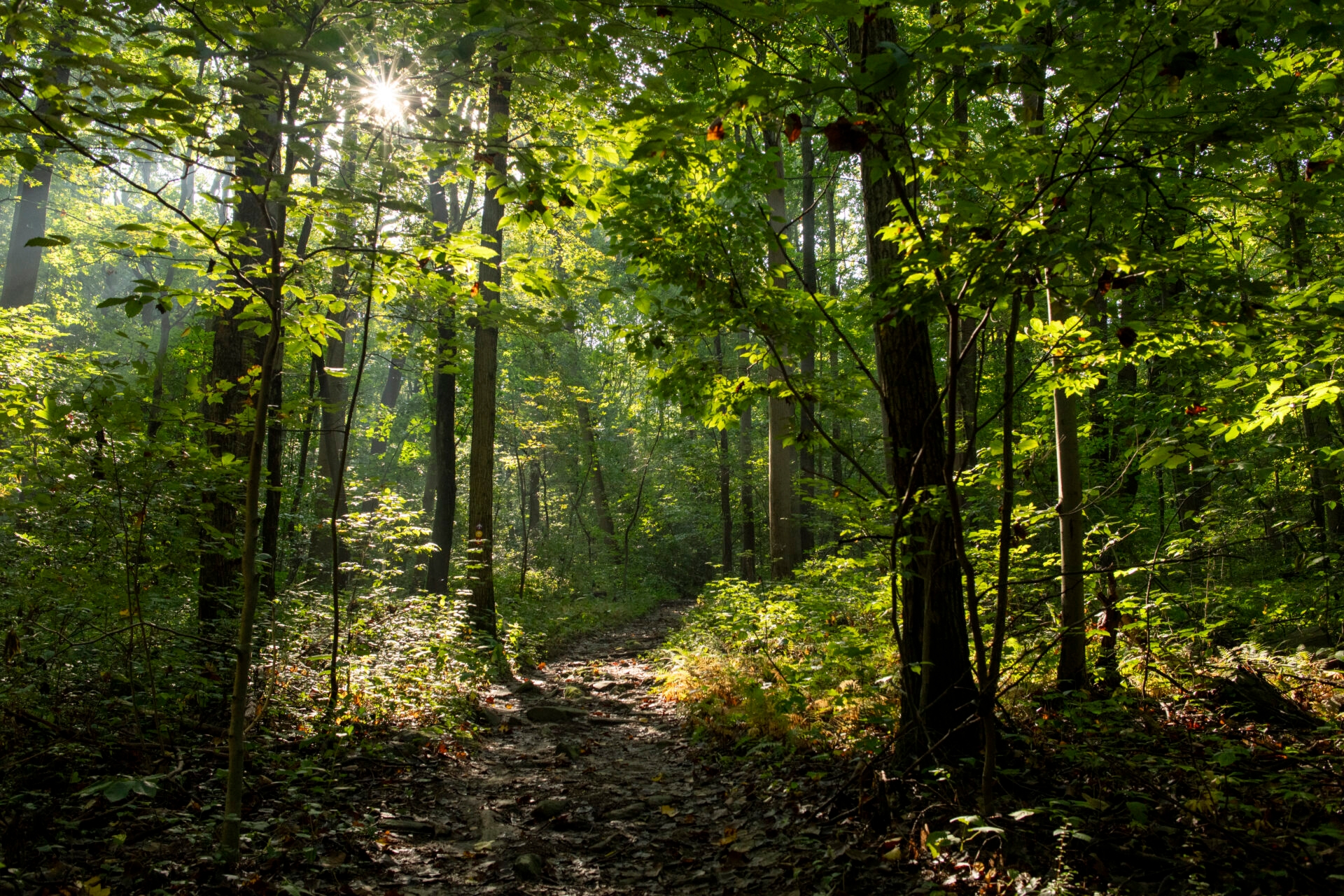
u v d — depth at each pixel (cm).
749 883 391
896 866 378
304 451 1102
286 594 758
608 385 2452
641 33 309
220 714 567
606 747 698
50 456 461
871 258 538
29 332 780
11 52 296
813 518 1530
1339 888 306
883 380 520
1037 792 424
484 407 1141
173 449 464
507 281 1016
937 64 277
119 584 499
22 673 452
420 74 349
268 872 364
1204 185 452
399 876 401
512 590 1609
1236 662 585
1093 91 300
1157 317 407
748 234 442
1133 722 514
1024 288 331
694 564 2866
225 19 320
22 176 1020
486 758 645
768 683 740
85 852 354
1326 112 287
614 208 441
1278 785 398
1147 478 1062
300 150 345
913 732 487
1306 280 585
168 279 2050
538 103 471
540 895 396
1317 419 755
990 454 637
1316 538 720
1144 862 343
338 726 597
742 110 334
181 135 342
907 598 501
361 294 450
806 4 260
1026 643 595
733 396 532
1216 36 275
